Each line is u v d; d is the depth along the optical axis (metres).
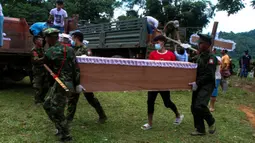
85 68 4.13
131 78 4.46
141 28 9.66
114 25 11.09
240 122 6.48
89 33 12.82
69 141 4.26
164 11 25.91
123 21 10.57
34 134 4.52
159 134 4.97
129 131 5.01
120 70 4.37
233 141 5.01
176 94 8.97
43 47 6.33
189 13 25.06
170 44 9.73
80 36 5.20
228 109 7.70
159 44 5.13
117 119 5.67
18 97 7.08
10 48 7.32
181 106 7.32
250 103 9.17
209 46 4.96
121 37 10.68
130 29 10.22
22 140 4.24
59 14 8.09
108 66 4.27
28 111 5.81
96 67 4.20
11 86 8.60
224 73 9.88
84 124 5.19
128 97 7.85
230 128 5.86
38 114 5.63
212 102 7.27
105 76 4.27
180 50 9.73
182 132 5.18
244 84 14.18
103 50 12.30
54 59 4.01
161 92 5.19
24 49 7.32
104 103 6.96
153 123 5.59
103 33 11.67
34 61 6.09
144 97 8.04
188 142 4.71
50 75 4.48
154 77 4.66
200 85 4.95
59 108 4.07
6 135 4.43
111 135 4.71
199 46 5.00
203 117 4.98
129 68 4.44
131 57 10.39
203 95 4.85
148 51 9.48
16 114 5.54
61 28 8.17
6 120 5.12
